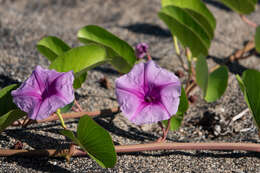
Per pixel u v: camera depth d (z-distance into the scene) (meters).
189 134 0.92
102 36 0.90
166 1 0.96
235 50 1.20
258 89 0.81
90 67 0.81
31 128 0.89
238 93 1.01
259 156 0.85
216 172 0.82
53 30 1.35
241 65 1.10
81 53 0.83
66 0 1.72
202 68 0.85
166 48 1.19
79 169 0.81
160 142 0.83
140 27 1.37
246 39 1.29
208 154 0.86
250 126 0.93
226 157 0.85
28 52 1.14
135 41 1.26
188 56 0.94
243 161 0.84
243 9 1.03
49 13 1.58
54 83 0.76
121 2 1.65
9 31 1.29
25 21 1.42
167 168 0.83
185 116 0.96
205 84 0.85
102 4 1.66
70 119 0.92
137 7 1.58
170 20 0.90
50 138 0.87
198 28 0.91
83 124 0.77
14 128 0.88
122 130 0.91
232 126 0.93
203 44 0.90
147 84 0.77
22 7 1.65
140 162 0.83
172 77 0.78
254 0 1.01
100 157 0.78
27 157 0.83
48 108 0.75
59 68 0.82
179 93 0.77
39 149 0.84
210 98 0.88
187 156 0.85
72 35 1.30
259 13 1.50
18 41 1.22
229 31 1.33
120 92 0.77
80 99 0.98
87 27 0.90
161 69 0.78
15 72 1.03
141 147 0.82
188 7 0.97
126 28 1.37
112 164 0.77
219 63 1.11
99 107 0.96
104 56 0.84
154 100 0.77
